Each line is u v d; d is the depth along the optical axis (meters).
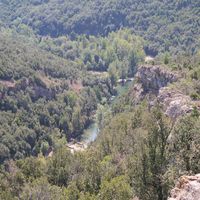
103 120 152.75
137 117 96.62
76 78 197.88
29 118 157.00
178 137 39.22
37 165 92.25
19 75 169.62
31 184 76.25
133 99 136.62
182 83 101.69
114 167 74.69
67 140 159.50
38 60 195.00
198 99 88.38
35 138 151.62
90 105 181.38
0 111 152.25
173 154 38.78
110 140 96.75
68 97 176.75
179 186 28.97
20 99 161.38
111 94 198.25
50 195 70.56
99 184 72.25
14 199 71.94
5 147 137.50
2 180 83.44
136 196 40.81
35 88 171.50
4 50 189.75
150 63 138.25
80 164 88.94
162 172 38.00
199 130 39.16
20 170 90.75
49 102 169.50
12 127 148.62
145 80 133.38
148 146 39.19
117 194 51.34
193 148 38.25
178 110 80.31
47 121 161.88
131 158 46.34
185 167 37.78
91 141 145.62
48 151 150.38
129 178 52.41
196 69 112.94
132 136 83.81
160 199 37.12
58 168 89.56
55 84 181.88
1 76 165.12
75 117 166.75
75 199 67.38
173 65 129.50
